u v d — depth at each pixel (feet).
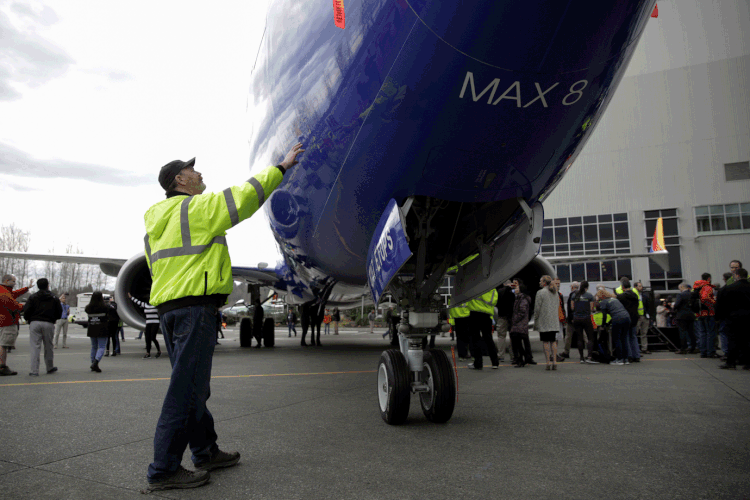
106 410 15.55
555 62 9.66
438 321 14.01
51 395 18.58
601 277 97.04
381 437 11.98
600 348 33.24
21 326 136.56
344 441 11.59
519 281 30.76
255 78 20.31
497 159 11.71
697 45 94.94
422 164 11.94
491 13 8.95
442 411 13.26
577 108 10.91
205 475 8.54
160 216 8.90
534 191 13.12
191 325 8.53
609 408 15.84
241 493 8.14
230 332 93.20
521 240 13.92
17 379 23.90
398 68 10.36
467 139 11.19
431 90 10.37
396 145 11.76
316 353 40.14
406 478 8.87
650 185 95.30
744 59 91.81
